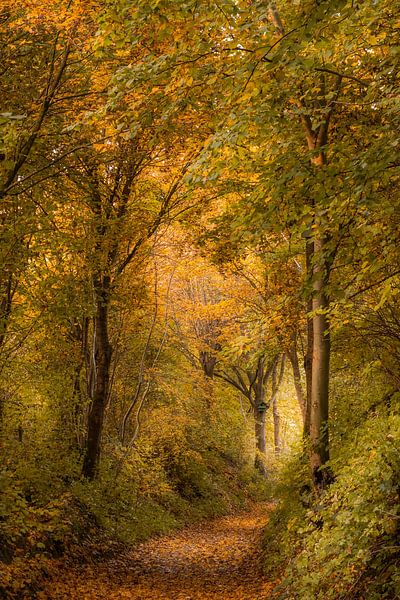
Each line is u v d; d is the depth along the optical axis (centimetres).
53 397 1312
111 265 1356
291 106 837
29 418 1298
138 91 755
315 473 938
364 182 565
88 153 1084
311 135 858
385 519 585
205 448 2738
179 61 682
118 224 1263
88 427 1478
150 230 1402
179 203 1430
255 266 1599
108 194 1405
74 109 961
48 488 1170
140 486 1802
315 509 799
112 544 1279
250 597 898
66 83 992
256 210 729
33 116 936
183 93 733
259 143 870
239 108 717
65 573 979
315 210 652
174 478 2205
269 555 1115
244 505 2658
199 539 1706
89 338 1675
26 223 1003
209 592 990
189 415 2520
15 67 990
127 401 2100
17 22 852
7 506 899
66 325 1355
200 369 2962
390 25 710
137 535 1460
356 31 724
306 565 696
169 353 2567
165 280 2280
